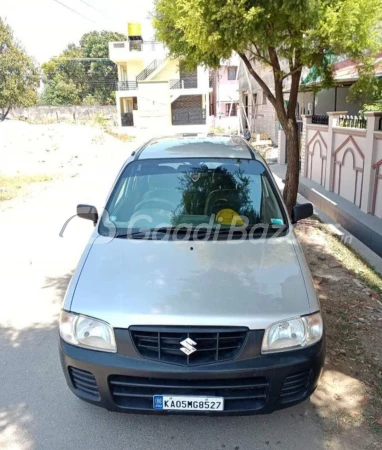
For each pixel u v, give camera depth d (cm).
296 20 492
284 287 278
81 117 4006
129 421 289
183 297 267
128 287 278
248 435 276
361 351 361
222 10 491
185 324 251
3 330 411
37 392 320
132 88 3703
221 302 263
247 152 432
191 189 383
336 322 406
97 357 256
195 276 286
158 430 281
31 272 550
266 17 489
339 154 876
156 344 253
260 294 271
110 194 389
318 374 266
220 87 3794
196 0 504
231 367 247
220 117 3581
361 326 399
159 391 256
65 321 270
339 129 863
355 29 497
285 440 271
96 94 6600
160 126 3525
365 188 726
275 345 254
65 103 6216
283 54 586
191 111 3559
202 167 401
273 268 296
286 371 252
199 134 543
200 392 254
